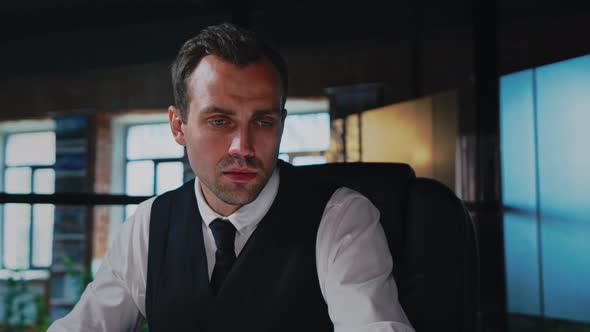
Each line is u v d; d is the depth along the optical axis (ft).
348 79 19.12
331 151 16.83
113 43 20.03
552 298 11.75
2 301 23.54
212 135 2.65
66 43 20.68
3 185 26.25
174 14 16.24
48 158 25.86
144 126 24.71
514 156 12.39
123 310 3.33
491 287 7.43
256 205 3.03
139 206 3.48
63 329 3.26
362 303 2.74
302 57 19.40
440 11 17.24
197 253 3.09
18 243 25.30
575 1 15.05
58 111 24.18
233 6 6.38
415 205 3.33
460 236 3.21
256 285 2.97
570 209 11.43
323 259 2.96
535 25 15.62
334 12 17.20
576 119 11.35
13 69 22.76
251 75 2.60
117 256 3.35
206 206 3.10
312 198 3.10
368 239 2.98
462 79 17.60
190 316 3.04
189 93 2.70
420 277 3.22
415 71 18.19
